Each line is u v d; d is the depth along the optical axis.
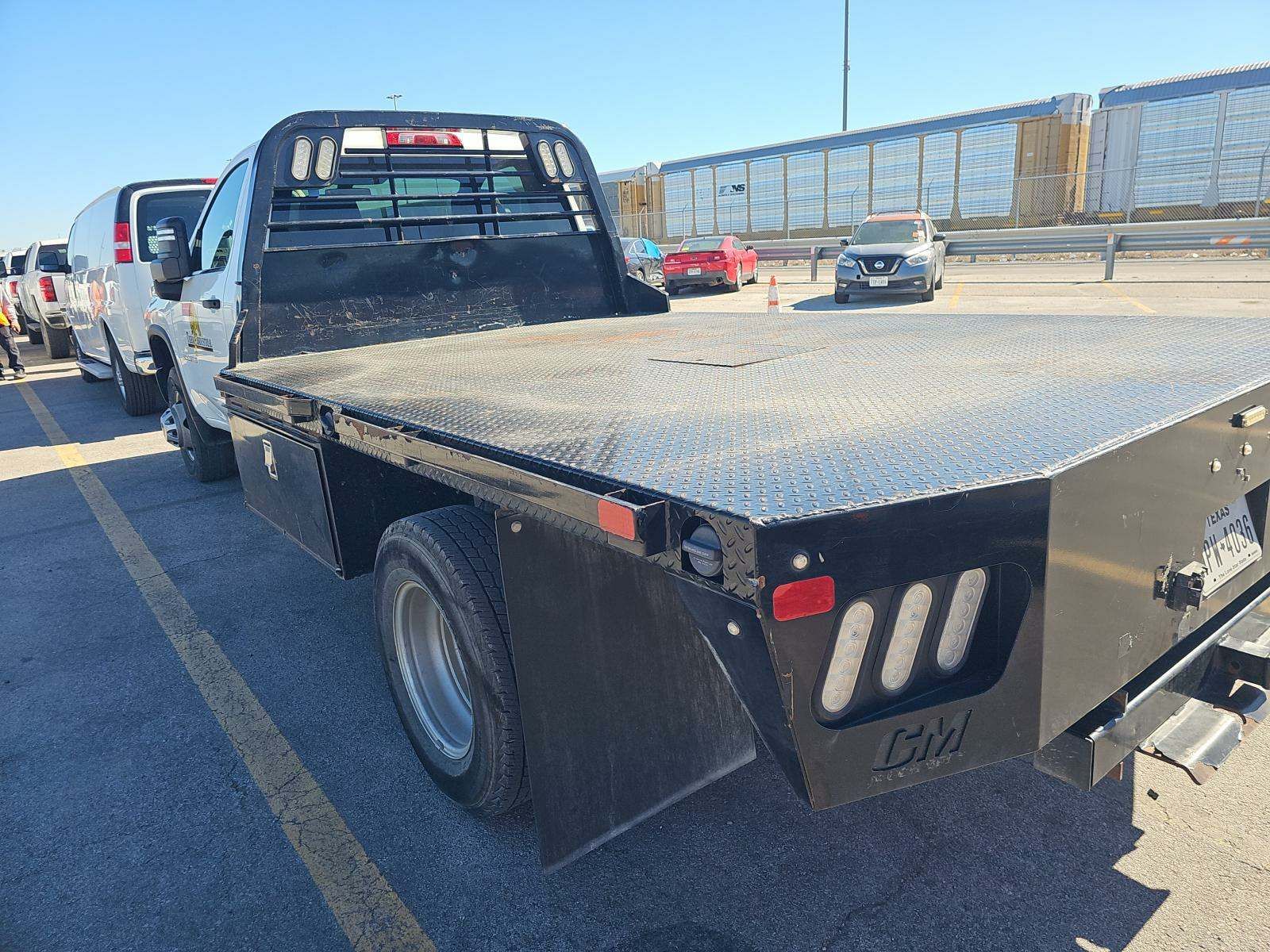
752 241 25.33
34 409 10.55
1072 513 1.48
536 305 4.70
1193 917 2.00
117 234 7.71
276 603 4.26
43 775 2.90
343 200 4.12
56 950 2.14
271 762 2.91
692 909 2.14
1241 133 17.66
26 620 4.21
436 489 3.03
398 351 3.79
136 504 6.09
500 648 2.15
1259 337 2.63
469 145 4.44
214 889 2.32
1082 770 1.69
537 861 2.36
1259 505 2.14
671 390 2.42
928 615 1.54
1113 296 12.78
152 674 3.59
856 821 2.43
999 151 20.55
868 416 1.92
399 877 2.33
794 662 1.40
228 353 4.20
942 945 1.97
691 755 2.19
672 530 1.45
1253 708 1.92
